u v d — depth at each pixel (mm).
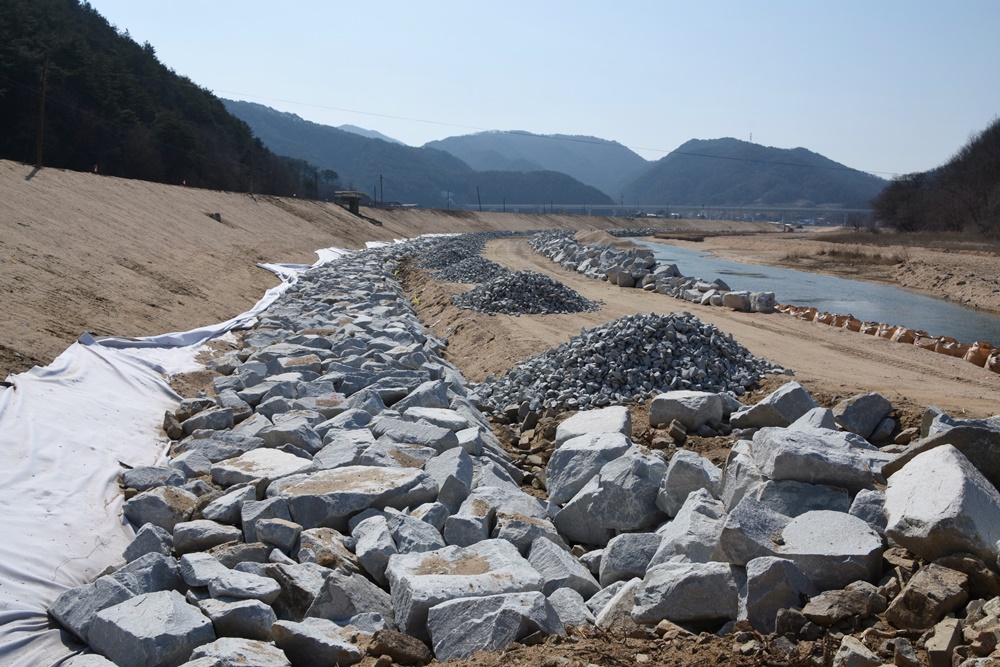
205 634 5461
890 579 4969
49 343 12359
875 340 16203
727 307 21000
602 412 9703
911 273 34875
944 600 4496
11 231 17453
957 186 69500
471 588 5738
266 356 14523
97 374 11883
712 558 5645
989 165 66188
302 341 16172
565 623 5590
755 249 59031
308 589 6031
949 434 5836
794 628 4734
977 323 22375
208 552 6707
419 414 10234
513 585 5828
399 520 6984
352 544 6891
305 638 5324
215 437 9852
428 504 7441
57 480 8141
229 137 78688
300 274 29609
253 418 10547
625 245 44156
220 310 20453
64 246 18562
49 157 46281
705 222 151750
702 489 6836
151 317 16875
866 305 26344
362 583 6082
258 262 30891
